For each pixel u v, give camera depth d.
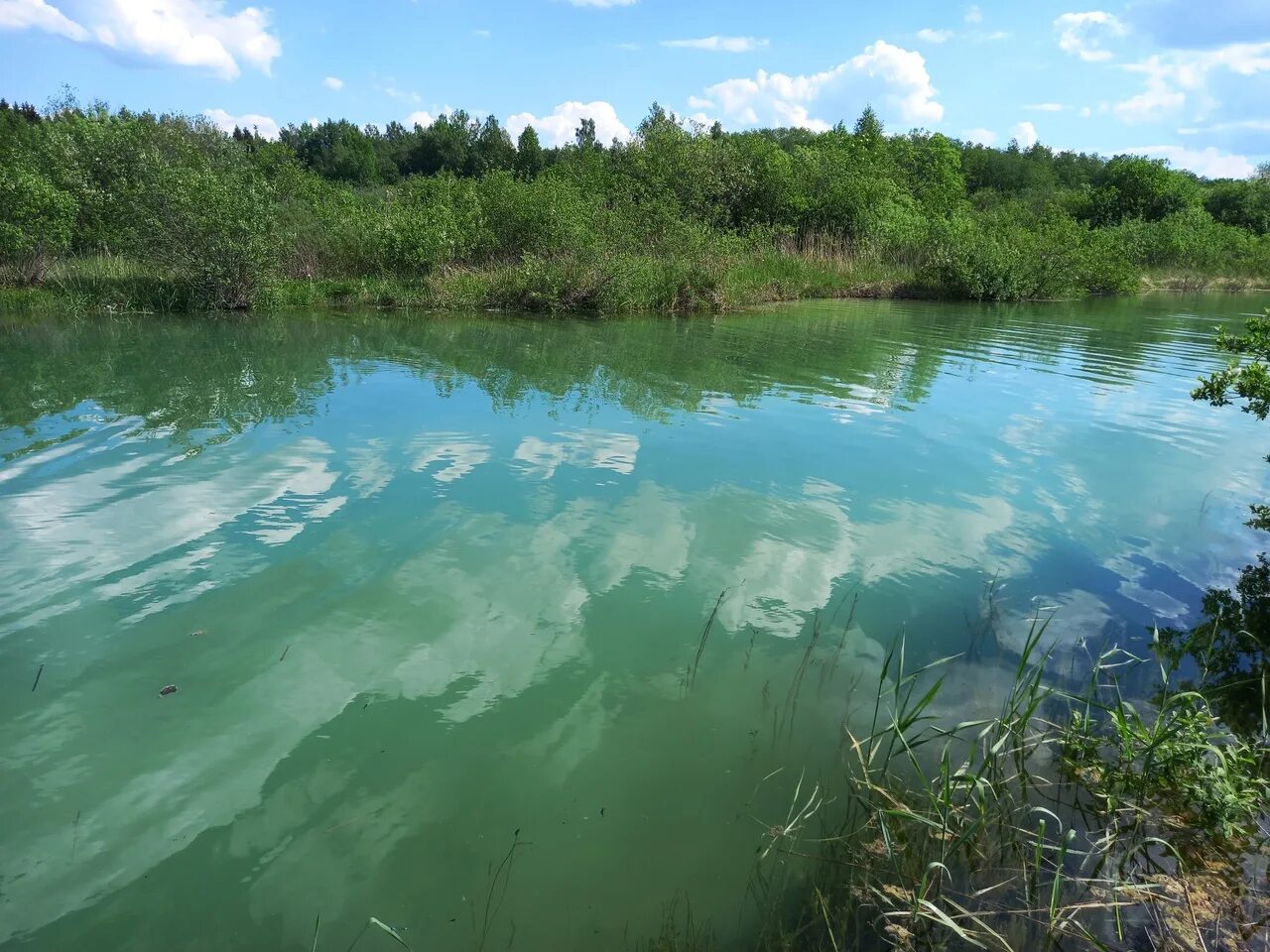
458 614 3.83
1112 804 2.78
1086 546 4.85
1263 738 3.14
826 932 2.29
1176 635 3.90
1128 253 26.89
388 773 2.81
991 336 13.16
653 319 14.27
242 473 5.55
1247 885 2.51
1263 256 27.80
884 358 10.78
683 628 3.79
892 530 4.98
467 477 5.61
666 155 22.42
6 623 3.60
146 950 2.12
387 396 7.89
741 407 7.85
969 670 3.57
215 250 13.55
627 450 6.33
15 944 2.12
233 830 2.54
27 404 7.18
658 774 2.88
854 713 3.26
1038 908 2.40
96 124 17.44
